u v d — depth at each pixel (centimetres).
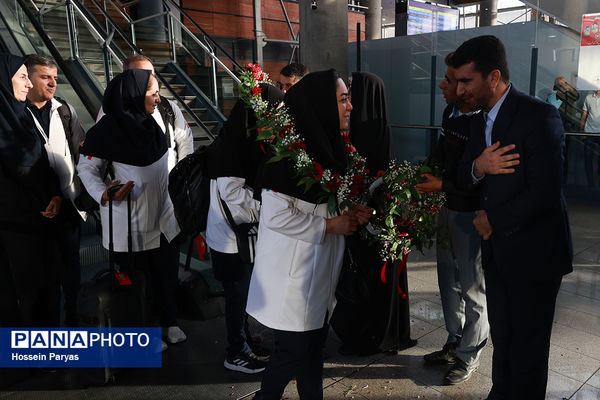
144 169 262
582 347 275
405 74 811
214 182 242
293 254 173
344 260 191
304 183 168
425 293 362
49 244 270
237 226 233
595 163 629
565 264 182
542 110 167
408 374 252
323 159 171
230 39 1042
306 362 183
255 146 231
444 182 205
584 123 626
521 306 186
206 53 715
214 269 250
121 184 252
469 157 196
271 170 170
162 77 697
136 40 787
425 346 282
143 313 255
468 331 238
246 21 1065
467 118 215
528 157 168
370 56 865
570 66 619
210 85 710
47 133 271
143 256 273
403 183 191
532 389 192
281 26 1129
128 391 241
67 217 278
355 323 264
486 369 255
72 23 569
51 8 602
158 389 242
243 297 250
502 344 198
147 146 259
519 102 173
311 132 170
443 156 225
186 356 275
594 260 428
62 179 276
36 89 261
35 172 251
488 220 183
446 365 260
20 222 248
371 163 246
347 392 235
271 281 177
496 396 205
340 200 178
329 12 459
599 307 331
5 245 245
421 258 448
